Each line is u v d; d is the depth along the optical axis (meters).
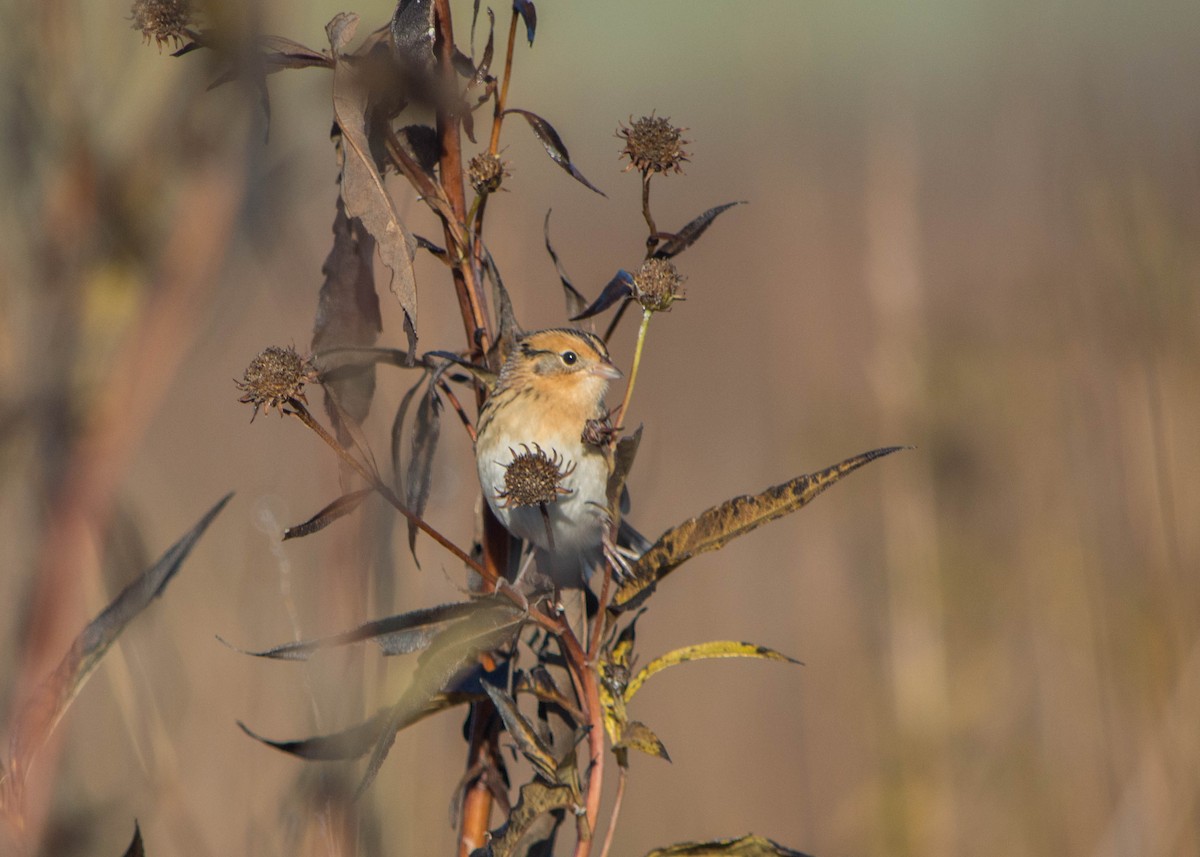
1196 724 10.89
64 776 5.12
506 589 4.55
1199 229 11.86
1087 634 11.36
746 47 16.95
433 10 5.21
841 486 12.89
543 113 7.41
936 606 11.48
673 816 11.86
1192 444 11.54
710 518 4.69
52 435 4.01
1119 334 11.79
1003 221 18.66
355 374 5.63
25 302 3.99
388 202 4.85
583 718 4.91
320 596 6.21
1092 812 10.85
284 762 6.44
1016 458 11.81
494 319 6.23
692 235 5.40
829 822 11.51
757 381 20.66
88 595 4.79
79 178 4.04
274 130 4.30
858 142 12.70
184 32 4.20
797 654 12.78
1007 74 14.82
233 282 4.12
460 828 5.65
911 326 11.99
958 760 11.37
